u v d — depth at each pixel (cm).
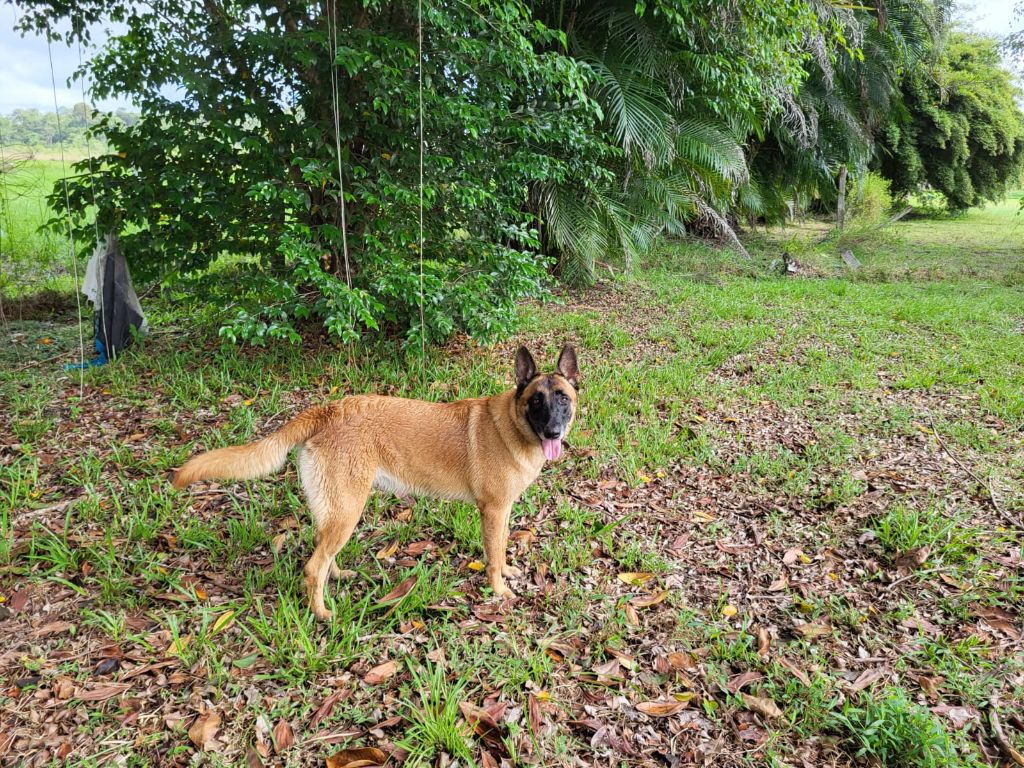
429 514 423
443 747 254
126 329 682
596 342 795
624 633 325
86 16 614
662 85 1048
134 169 641
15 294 881
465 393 605
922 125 2284
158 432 519
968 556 380
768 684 288
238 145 605
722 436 551
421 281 606
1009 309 1011
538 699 280
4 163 753
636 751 257
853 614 335
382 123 659
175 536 389
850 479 469
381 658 304
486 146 701
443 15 565
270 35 566
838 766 254
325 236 615
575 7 966
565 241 998
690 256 1512
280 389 606
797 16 988
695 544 406
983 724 271
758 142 1702
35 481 432
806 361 745
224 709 270
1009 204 3456
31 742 248
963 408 607
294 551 382
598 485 473
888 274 1340
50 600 330
